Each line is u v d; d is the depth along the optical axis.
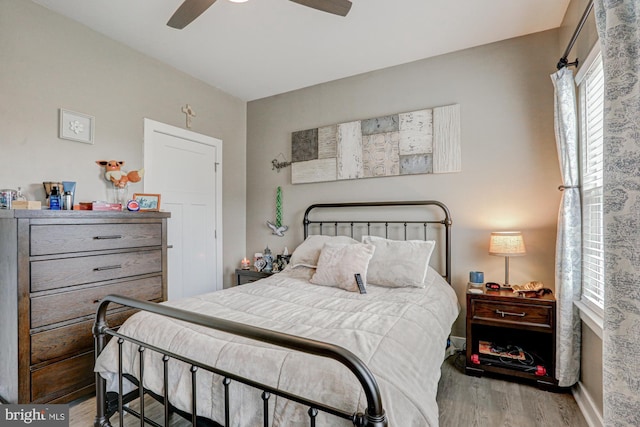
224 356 1.18
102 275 1.97
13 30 1.96
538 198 2.43
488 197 2.58
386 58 2.82
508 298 2.14
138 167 2.65
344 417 0.84
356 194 3.13
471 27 2.37
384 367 1.08
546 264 2.39
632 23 1.03
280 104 3.60
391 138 2.94
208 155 3.34
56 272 1.76
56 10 2.14
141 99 2.69
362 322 1.47
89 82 2.33
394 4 2.10
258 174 3.74
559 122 2.04
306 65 2.94
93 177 2.34
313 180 3.34
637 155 0.98
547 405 1.87
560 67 2.04
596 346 1.70
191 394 1.19
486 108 2.60
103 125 2.41
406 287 2.21
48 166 2.10
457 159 2.68
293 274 2.67
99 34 2.40
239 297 1.96
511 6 2.14
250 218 3.78
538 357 2.23
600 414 1.62
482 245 2.59
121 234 2.08
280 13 2.18
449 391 2.03
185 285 3.05
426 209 2.82
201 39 2.50
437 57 2.78
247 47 2.63
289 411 1.01
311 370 1.04
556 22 2.32
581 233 1.98
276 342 0.93
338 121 3.24
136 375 1.38
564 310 1.96
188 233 3.10
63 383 1.79
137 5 2.09
